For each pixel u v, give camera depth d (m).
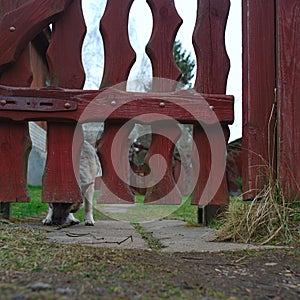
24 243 1.70
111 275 1.22
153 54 2.61
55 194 2.53
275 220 2.03
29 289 1.01
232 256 1.63
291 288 1.19
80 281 1.13
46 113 2.46
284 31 2.33
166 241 2.12
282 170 2.24
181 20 2.63
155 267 1.37
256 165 2.34
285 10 2.34
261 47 2.41
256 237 2.01
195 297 1.04
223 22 2.67
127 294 1.03
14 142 2.54
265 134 2.37
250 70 2.39
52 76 2.56
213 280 1.24
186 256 1.62
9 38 2.50
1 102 2.43
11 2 2.54
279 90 2.30
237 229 2.08
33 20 2.51
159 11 2.62
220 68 2.65
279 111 2.29
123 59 2.58
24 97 2.45
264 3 2.43
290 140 2.27
